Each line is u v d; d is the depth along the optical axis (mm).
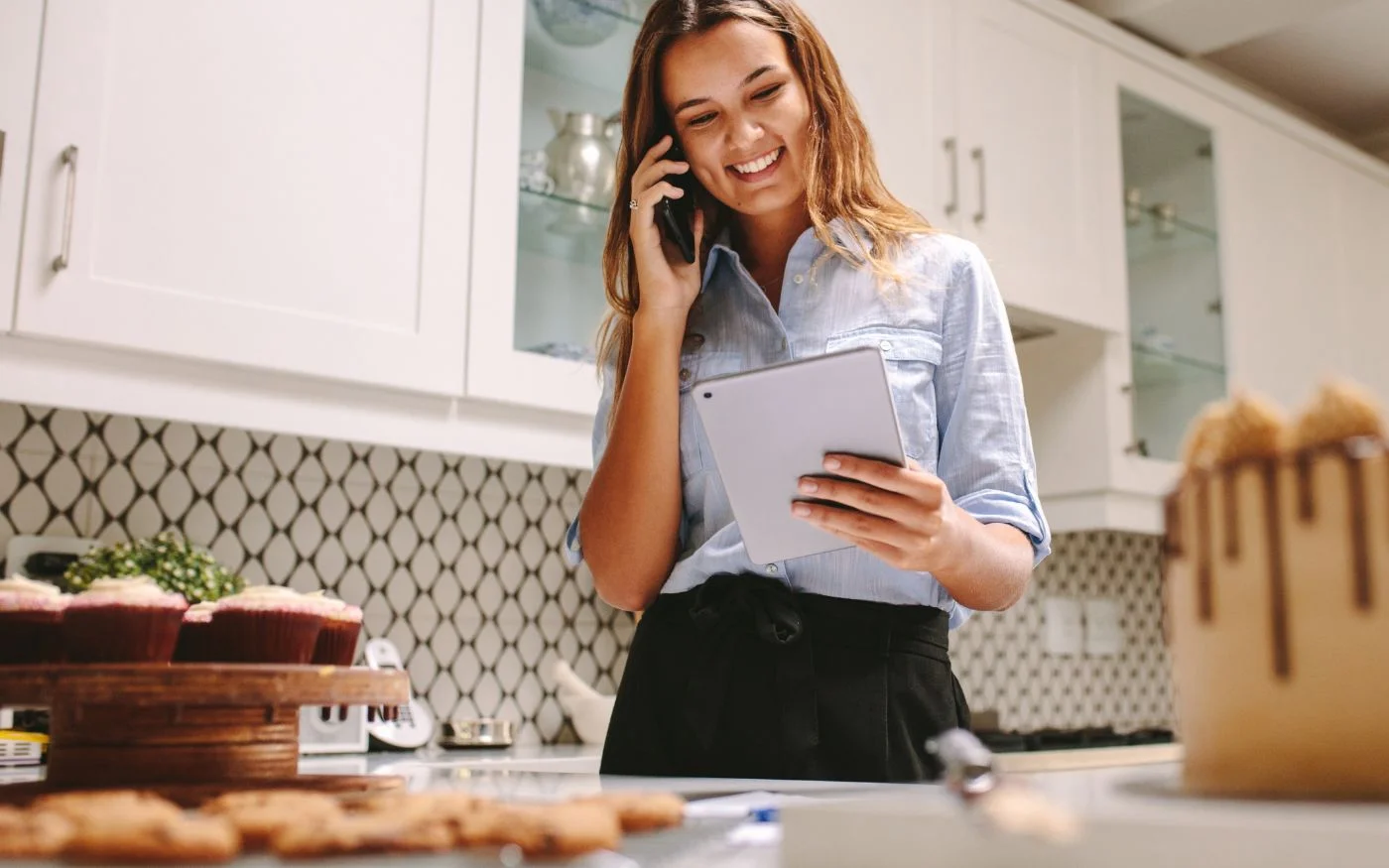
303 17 1673
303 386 1630
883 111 2246
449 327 1740
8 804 683
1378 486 451
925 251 1228
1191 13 2779
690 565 1177
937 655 1119
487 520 2152
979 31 2439
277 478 1939
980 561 1019
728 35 1199
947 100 2355
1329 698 452
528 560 2191
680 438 1260
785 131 1206
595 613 2266
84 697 835
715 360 1263
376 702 911
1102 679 3027
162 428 1849
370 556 2012
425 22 1783
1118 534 3137
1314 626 458
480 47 1830
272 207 1615
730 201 1254
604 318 1432
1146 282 2723
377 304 1684
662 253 1256
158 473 1837
